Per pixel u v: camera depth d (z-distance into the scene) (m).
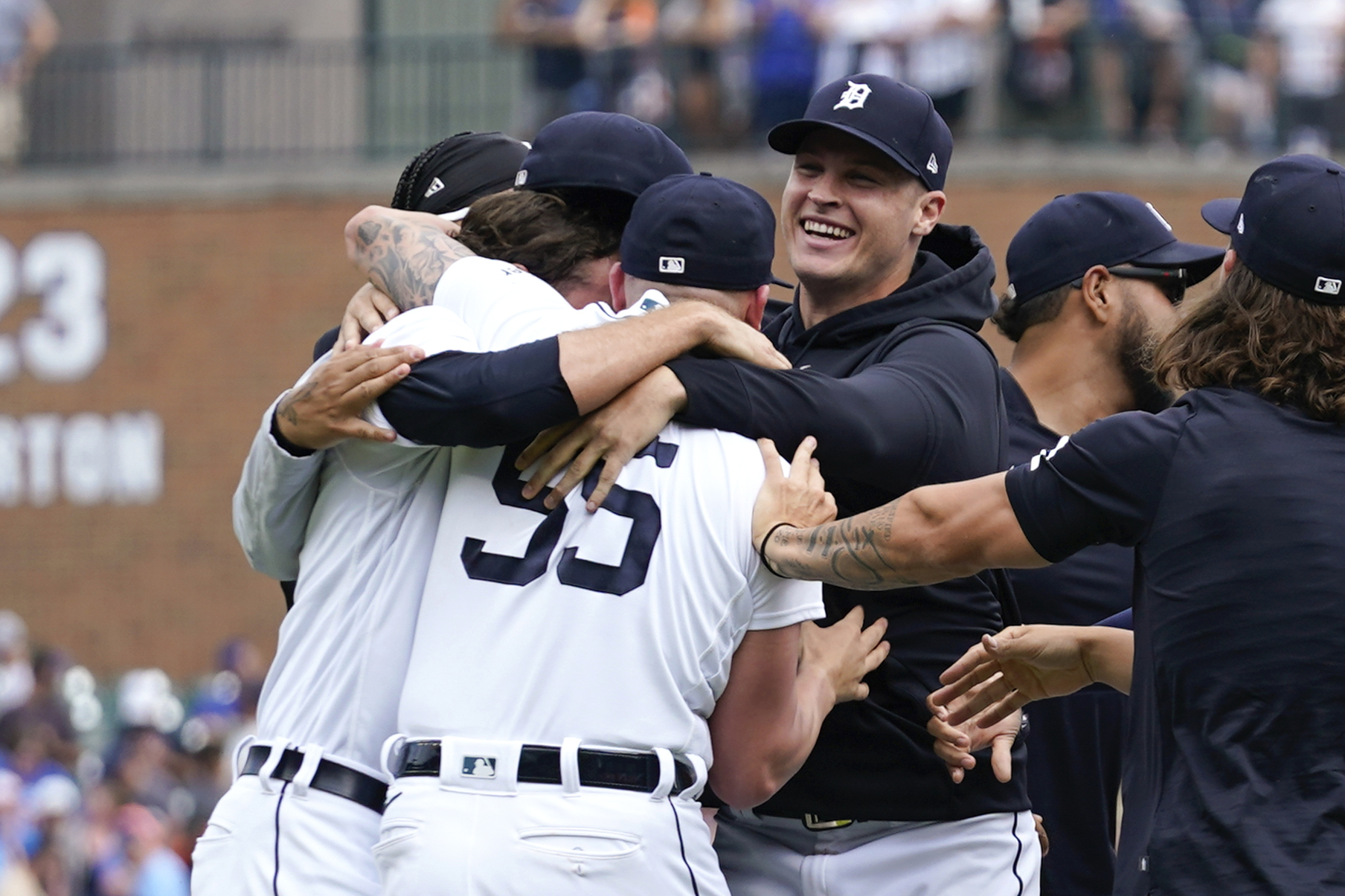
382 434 11.20
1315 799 9.82
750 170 49.25
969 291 13.46
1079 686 12.51
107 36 63.19
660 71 51.56
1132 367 15.78
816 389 11.63
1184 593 10.26
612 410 11.10
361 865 11.25
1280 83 49.78
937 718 12.58
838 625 12.38
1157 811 10.24
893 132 12.98
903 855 12.95
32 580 51.53
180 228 52.25
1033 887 13.47
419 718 10.88
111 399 51.94
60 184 52.31
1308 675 9.94
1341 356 10.40
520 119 53.50
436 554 11.31
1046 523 10.55
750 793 11.41
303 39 62.25
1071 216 15.83
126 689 47.28
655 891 10.55
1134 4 49.75
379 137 56.06
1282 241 10.48
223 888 11.34
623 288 12.12
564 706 10.63
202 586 51.19
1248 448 10.31
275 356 51.84
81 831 37.22
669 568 10.92
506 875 10.41
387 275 12.29
